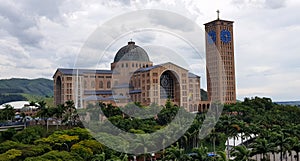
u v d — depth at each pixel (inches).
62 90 7480.3
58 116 5364.2
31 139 3848.4
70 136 3560.5
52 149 3353.8
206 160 2822.3
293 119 6555.1
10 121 6190.9
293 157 4453.7
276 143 3358.8
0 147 3277.6
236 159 2940.5
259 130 4288.9
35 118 6417.3
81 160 2920.8
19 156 2962.6
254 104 7687.0
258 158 4352.9
